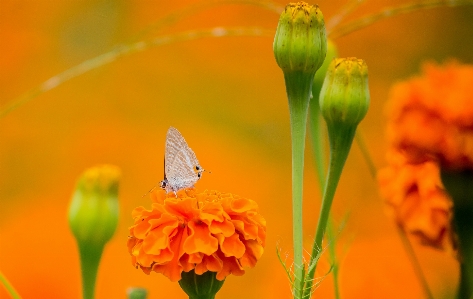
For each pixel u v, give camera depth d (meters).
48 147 1.35
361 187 1.17
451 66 0.69
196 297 0.60
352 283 0.74
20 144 1.35
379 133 1.29
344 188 1.17
